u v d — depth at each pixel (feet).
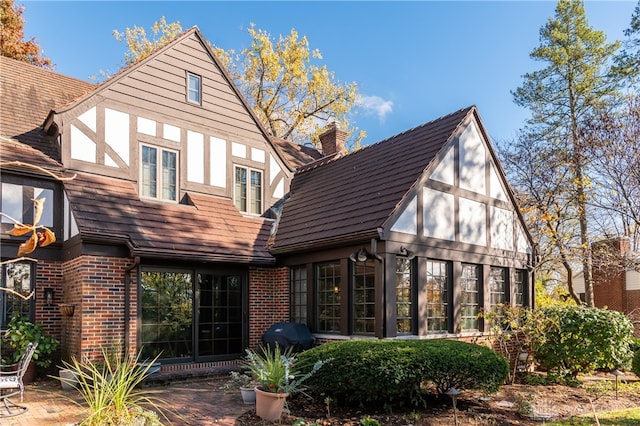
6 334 30.27
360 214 33.99
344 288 33.73
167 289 34.86
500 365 24.99
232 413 23.03
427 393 25.48
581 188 53.83
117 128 36.88
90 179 34.99
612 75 64.64
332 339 34.27
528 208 56.59
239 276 39.27
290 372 23.94
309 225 38.09
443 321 35.32
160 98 39.47
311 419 21.94
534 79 72.13
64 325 33.40
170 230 35.27
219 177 42.34
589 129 50.90
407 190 32.91
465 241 37.58
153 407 23.88
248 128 45.06
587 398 28.30
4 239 31.76
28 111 37.81
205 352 36.37
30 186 33.22
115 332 31.73
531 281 44.60
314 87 85.81
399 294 32.48
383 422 21.75
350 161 45.29
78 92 43.37
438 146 36.35
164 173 39.17
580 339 33.32
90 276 30.99
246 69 83.20
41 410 23.15
